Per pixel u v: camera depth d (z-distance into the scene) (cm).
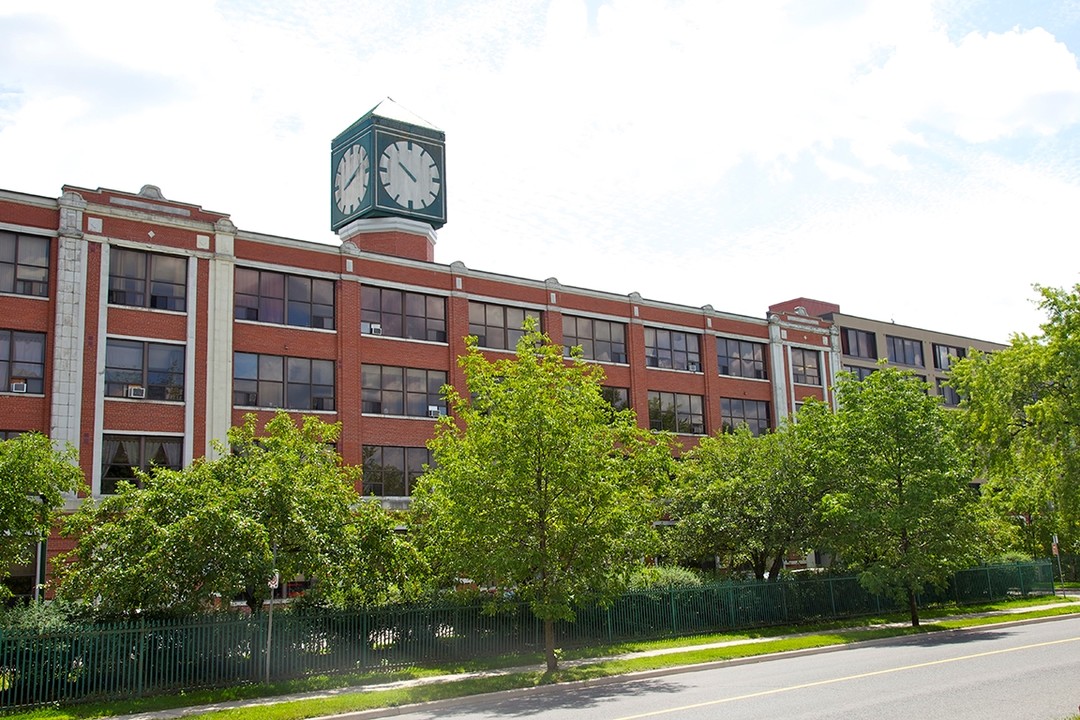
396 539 2305
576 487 2180
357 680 2069
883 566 3103
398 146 4622
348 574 2152
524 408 2180
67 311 3083
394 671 2217
